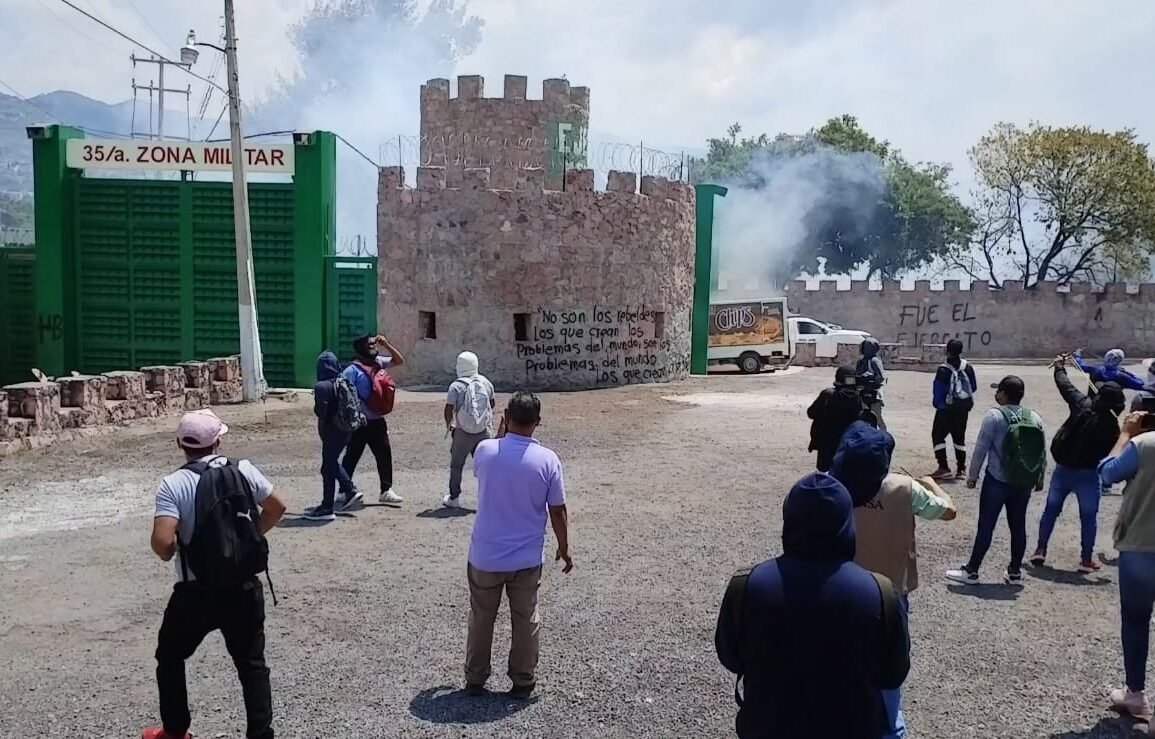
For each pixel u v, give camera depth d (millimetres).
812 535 3629
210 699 6090
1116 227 54438
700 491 12656
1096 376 12695
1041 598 8383
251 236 26031
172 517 4930
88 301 26547
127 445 15836
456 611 7840
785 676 3498
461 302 24516
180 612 5031
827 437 7289
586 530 10555
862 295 50281
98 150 25906
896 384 28438
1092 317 48969
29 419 15391
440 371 24734
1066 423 9289
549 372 24891
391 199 25109
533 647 6156
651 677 6520
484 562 6070
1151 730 5664
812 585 3549
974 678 6605
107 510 11367
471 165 29094
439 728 5719
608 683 6410
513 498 6082
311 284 25812
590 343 25312
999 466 8531
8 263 26969
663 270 27078
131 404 17953
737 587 3674
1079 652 7109
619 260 25656
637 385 26203
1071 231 54906
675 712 5980
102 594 8242
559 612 7828
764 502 12031
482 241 24391
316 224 25750
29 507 11508
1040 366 40719
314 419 19047
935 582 8820
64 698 6086
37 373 16672
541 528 6168
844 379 8523
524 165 28594
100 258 26438
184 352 26406
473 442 11320
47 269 26031
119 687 6273
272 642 7117
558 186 27984
